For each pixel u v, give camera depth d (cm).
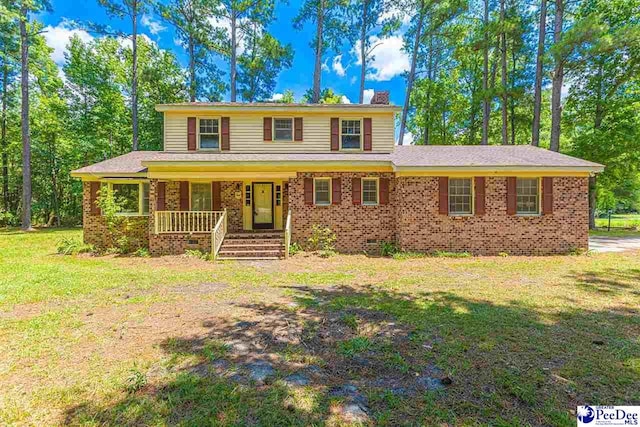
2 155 2455
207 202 1320
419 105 2733
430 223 1131
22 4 1797
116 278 739
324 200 1226
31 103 2369
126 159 1384
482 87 2300
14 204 2592
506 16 2038
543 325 457
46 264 912
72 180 2481
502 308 533
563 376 322
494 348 385
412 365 346
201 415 264
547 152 1330
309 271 856
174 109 1302
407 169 1109
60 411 270
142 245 1237
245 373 331
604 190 2348
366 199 1224
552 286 679
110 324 463
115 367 341
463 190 1156
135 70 2144
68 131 2434
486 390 298
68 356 365
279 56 2538
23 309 523
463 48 2142
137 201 1255
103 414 266
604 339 409
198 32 2380
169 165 1120
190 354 373
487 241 1134
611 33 1573
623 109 1861
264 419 260
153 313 513
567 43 1541
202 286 689
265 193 1348
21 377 321
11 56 2025
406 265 937
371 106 1334
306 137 1348
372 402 282
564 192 1132
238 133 1335
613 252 1131
